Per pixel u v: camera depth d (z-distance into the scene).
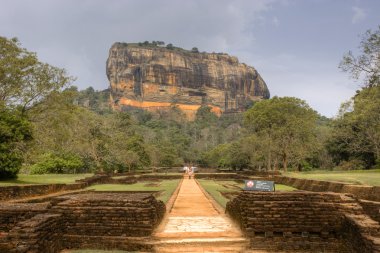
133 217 9.94
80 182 28.05
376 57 25.75
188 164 106.00
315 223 9.76
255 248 9.56
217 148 88.62
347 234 9.30
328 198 10.08
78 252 9.29
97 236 9.79
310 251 9.51
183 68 191.75
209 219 13.19
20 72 24.02
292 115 49.34
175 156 90.62
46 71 26.45
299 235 9.75
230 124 153.50
